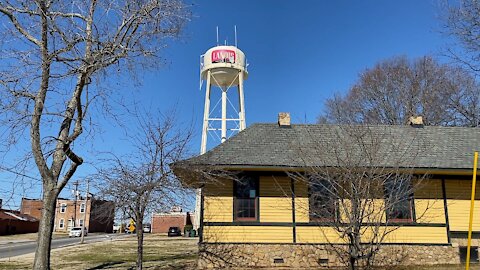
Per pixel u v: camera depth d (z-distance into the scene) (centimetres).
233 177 1719
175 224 7050
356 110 4041
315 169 1462
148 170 1483
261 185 1777
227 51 3164
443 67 4206
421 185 1766
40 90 1245
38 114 1229
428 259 1736
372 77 4162
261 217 1747
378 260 1712
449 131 2067
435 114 3716
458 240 1769
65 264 1962
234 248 1711
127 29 1377
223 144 1864
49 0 1255
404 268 1667
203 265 1694
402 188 1493
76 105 1310
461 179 1828
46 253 1247
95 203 1688
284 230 1738
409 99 3906
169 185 1494
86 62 1257
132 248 2919
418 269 1639
